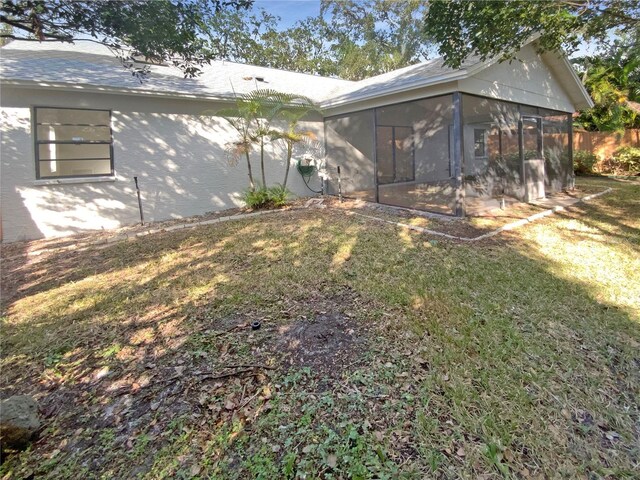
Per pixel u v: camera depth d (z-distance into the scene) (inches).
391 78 379.6
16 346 123.8
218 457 78.9
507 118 333.1
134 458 79.3
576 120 636.1
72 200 289.7
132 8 143.9
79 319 141.6
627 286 163.8
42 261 219.5
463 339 118.7
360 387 97.7
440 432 83.2
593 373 105.5
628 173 551.8
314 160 418.9
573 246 220.5
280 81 451.2
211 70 421.4
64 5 137.9
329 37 898.1
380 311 137.4
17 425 81.3
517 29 221.3
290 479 73.5
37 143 277.9
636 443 82.2
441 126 314.0
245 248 221.3
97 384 103.4
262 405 92.8
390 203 358.3
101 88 284.8
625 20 237.9
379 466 74.9
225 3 160.4
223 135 356.2
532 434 83.4
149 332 129.1
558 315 136.6
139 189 316.5
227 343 119.1
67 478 75.3
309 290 157.2
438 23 229.3
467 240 229.6
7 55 306.3
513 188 344.2
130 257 218.1
